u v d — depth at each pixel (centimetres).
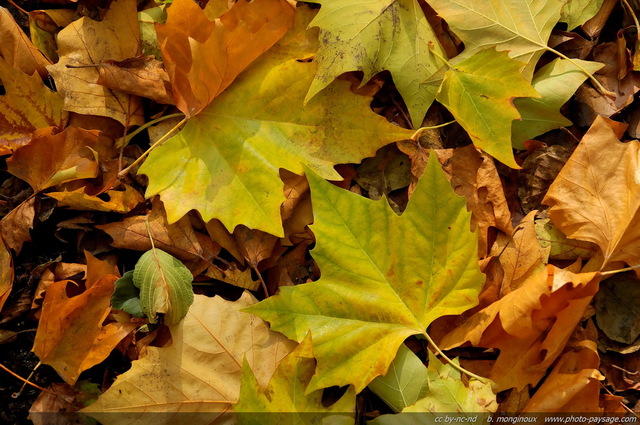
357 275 82
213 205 83
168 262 82
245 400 79
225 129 84
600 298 85
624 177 82
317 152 83
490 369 83
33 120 85
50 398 83
